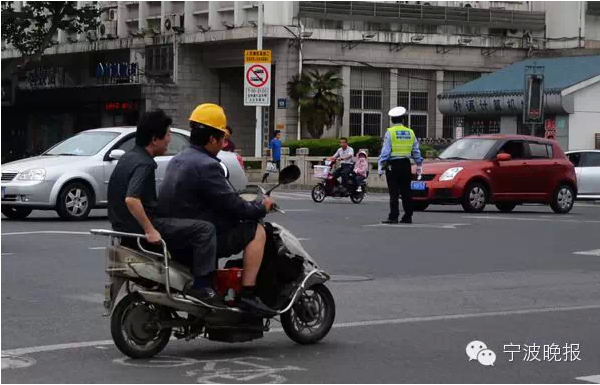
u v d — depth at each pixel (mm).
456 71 60312
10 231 18984
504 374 8320
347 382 7883
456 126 55188
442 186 26031
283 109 55750
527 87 38781
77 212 21391
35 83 68688
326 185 30469
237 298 8812
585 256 17016
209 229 8570
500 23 60500
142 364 8398
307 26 56406
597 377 8266
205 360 8594
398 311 11430
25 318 10531
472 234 20141
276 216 23641
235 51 57906
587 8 60094
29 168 21062
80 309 11102
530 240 19281
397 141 21906
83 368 8211
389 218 22078
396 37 58156
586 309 11820
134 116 61406
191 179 8711
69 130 67000
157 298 8359
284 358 8750
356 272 14539
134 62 61500
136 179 8422
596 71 50438
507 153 26875
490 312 11492
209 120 8844
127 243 8547
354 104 58031
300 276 9180
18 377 7875
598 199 35062
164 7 61125
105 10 64250
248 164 46188
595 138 49625
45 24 66750
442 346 9438
